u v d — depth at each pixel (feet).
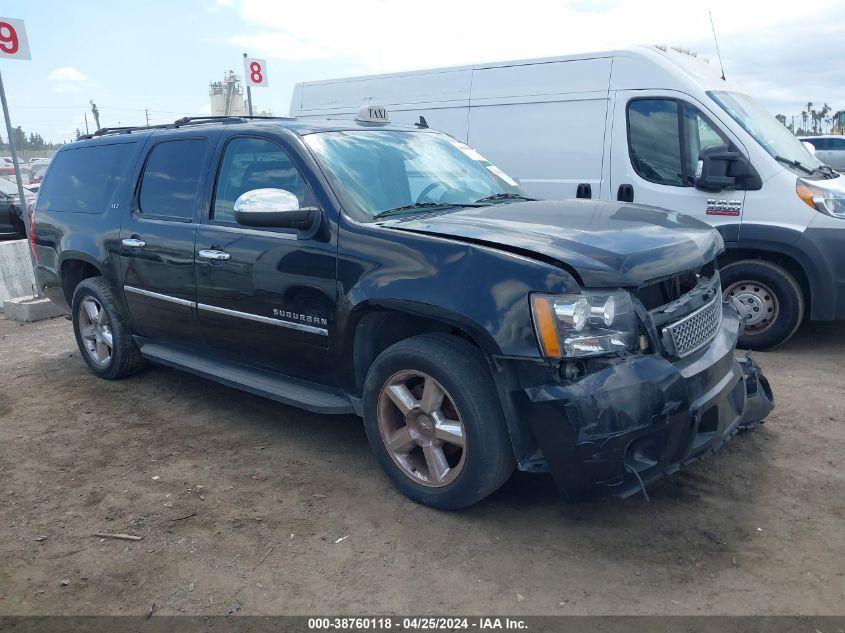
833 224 18.04
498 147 24.34
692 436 9.78
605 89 21.89
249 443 13.91
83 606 9.02
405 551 10.00
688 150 20.40
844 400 15.26
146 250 15.26
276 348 12.98
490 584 9.20
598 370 9.32
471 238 10.36
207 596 9.14
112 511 11.35
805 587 8.95
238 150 13.89
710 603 8.69
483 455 10.08
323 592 9.16
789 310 18.88
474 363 10.13
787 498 11.14
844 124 87.81
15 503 11.71
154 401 16.43
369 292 10.90
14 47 25.88
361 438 14.02
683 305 10.46
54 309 26.68
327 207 11.87
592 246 9.95
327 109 29.40
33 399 16.85
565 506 11.09
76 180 18.24
